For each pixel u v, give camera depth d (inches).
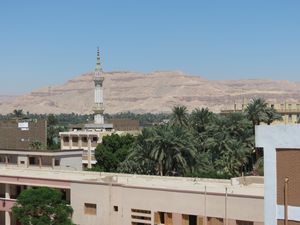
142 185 1862.7
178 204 1737.2
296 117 5649.6
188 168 3034.0
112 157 3708.2
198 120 3779.5
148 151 3083.2
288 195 837.8
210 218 1670.8
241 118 3567.9
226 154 3326.8
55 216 1923.0
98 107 5812.0
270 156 852.0
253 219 1582.2
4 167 2669.8
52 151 3169.3
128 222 1854.1
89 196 1951.3
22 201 1936.5
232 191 1683.1
